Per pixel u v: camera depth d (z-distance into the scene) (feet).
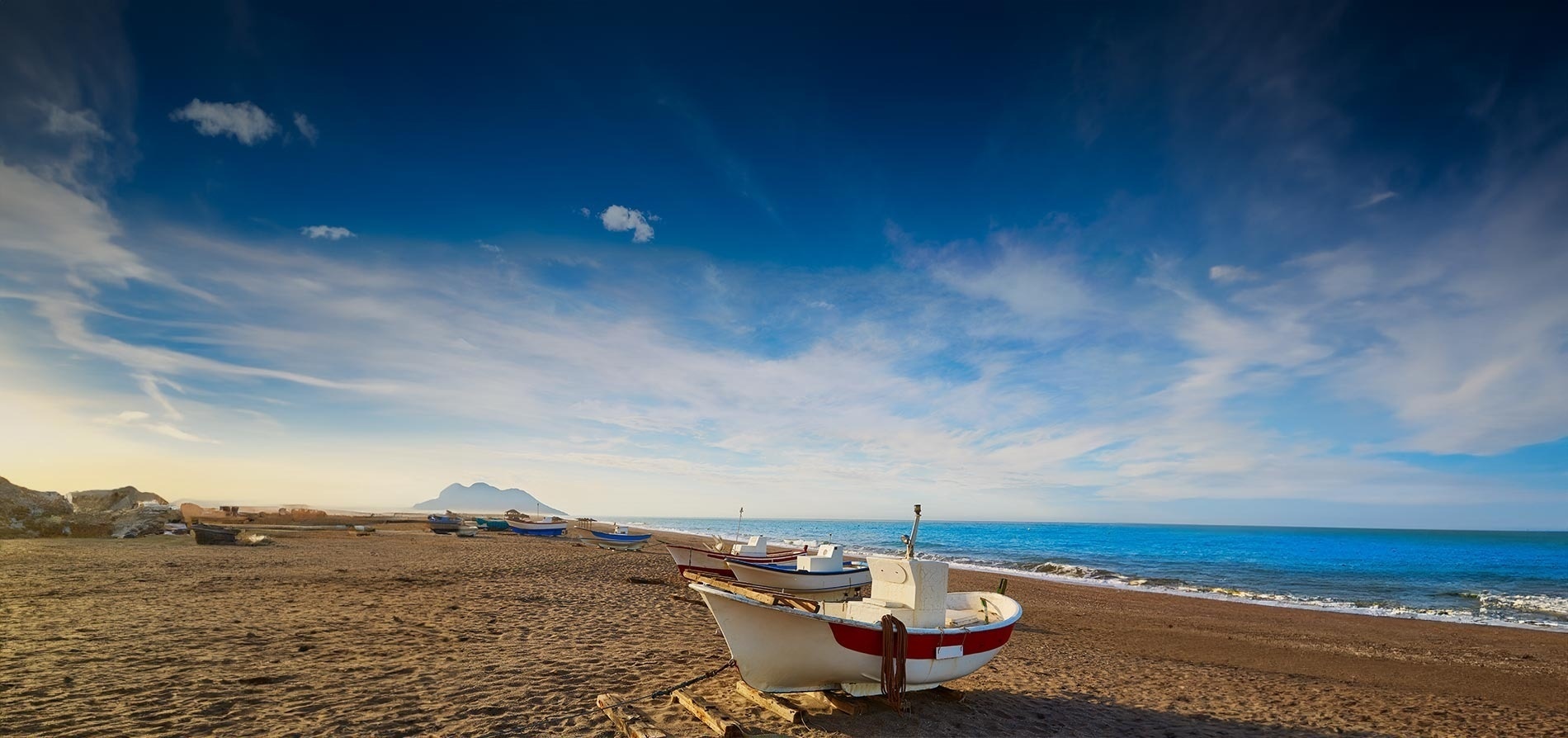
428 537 129.59
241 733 21.04
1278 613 76.69
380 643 34.35
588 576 71.67
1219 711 33.55
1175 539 317.01
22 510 99.04
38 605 40.57
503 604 49.03
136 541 96.32
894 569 29.81
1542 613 80.94
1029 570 129.90
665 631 42.11
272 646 32.63
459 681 27.99
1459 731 32.89
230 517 143.64
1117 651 49.70
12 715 21.40
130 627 35.17
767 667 25.79
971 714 28.30
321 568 66.18
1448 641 60.70
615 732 22.70
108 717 21.79
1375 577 124.88
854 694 27.71
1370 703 37.27
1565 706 39.55
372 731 21.71
